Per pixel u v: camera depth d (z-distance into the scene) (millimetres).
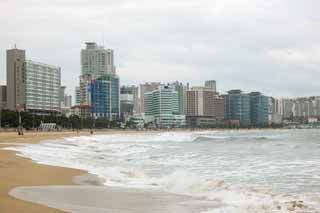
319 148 55156
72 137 97250
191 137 116938
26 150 41906
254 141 89688
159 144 74375
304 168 27984
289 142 79312
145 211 13688
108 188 18625
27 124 166250
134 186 19531
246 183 20672
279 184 20469
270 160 34656
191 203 15219
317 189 18828
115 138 108625
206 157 38719
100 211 13305
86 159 35125
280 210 13703
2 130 148500
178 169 27375
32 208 12953
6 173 22609
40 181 20094
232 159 36000
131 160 35281
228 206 14484
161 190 18234
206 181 20031
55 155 37781
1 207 12914
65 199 15414
